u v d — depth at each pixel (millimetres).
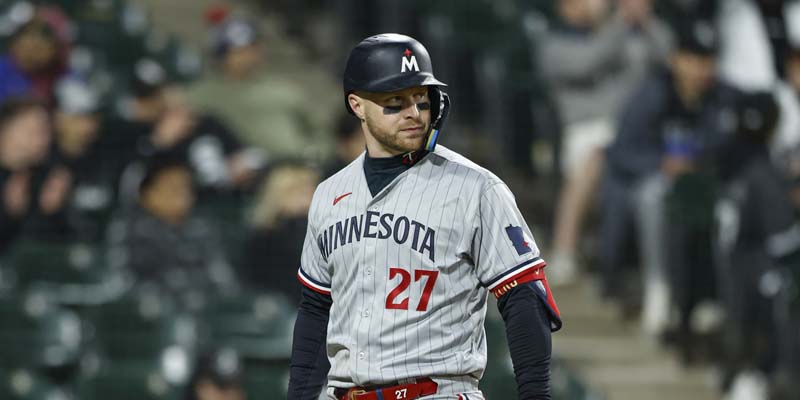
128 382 22391
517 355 10016
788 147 29859
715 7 34156
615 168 28031
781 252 26422
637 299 28719
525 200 32500
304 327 11141
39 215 25938
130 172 27516
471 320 10328
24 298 23734
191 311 24203
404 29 34406
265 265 24938
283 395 22703
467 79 33750
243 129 30531
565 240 29406
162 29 37875
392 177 10398
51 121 26688
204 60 35656
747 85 32938
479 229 10180
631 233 28125
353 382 10391
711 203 26969
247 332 23781
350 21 36125
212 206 27594
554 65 30703
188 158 27906
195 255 25000
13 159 25938
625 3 31125
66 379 23500
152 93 28266
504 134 32812
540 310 10102
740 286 26531
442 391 10195
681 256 27234
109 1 35594
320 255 10906
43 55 28453
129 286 24516
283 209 25062
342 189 10633
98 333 23281
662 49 31172
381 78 9992
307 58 38438
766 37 33344
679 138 27375
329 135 32094
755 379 26641
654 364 27891
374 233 10289
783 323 26422
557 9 35844
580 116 30312
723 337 27281
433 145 10297
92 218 27125
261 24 39312
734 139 26828
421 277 10141
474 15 34531
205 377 22031
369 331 10219
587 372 27328
